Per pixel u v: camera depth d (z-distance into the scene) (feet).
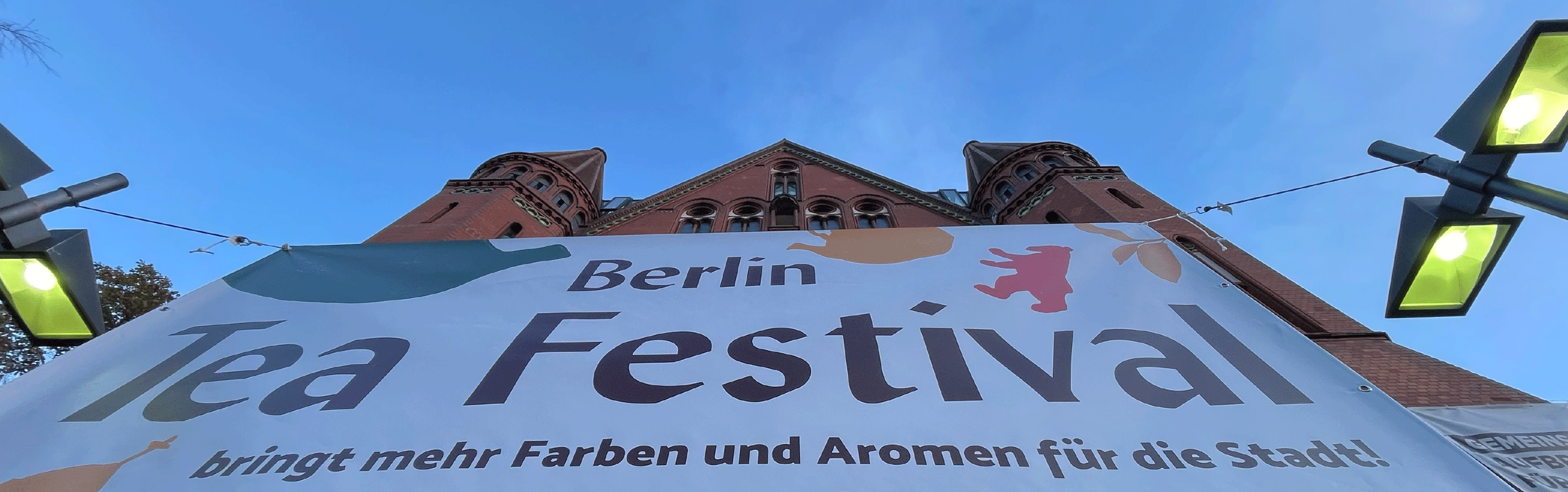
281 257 27.04
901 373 19.38
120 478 16.52
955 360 19.99
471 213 54.95
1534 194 16.08
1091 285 24.06
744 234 28.81
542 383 19.27
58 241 20.54
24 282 20.84
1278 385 18.69
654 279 25.45
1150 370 19.42
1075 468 16.10
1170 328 21.42
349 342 21.58
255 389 19.43
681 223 67.92
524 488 15.70
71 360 20.75
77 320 22.02
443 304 23.82
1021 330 21.50
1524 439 23.16
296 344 21.50
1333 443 16.69
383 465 16.51
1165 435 17.07
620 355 20.54
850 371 19.52
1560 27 15.26
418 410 18.30
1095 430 17.24
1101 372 19.44
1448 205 18.54
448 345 21.31
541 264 26.76
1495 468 22.30
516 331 22.06
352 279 25.61
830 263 26.30
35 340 22.39
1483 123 16.63
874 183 73.92
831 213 68.18
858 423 17.51
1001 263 25.81
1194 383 18.85
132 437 17.75
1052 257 26.08
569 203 70.64
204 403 18.90
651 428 17.44
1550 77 15.90
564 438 17.16
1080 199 54.85
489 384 19.31
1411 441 16.62
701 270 26.07
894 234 28.40
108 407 18.81
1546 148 16.44
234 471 16.55
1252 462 16.21
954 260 26.21
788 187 75.77
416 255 27.48
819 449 16.69
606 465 16.30
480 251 27.78
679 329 21.89
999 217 65.31
